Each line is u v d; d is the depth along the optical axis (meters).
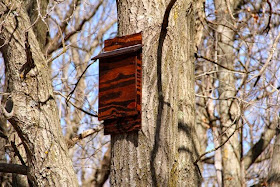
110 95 7.60
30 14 12.06
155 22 7.68
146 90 7.48
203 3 12.16
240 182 14.27
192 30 9.73
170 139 7.35
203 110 17.86
